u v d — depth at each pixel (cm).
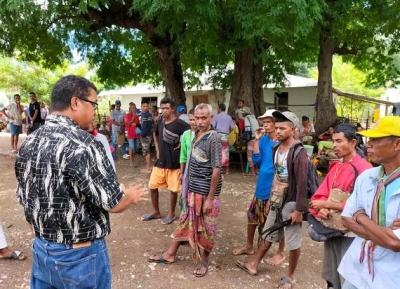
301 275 362
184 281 350
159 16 699
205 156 348
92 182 178
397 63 1525
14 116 1094
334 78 2842
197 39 849
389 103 1662
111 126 1069
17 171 194
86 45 1302
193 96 2047
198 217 354
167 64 1176
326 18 945
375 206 184
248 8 669
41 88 2850
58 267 188
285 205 325
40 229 189
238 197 656
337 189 254
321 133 1096
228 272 368
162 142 489
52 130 186
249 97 1045
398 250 173
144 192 198
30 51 1212
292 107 1894
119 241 446
